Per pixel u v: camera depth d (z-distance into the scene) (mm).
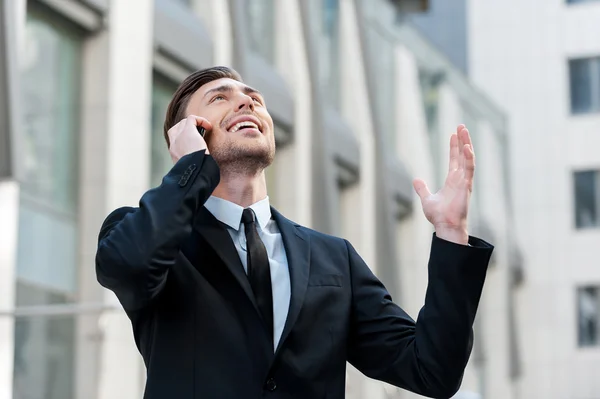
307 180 19188
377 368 2844
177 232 2572
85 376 9297
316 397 2641
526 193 31906
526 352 30609
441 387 2701
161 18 14320
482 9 33312
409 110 25016
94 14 12664
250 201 2877
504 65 32875
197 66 15266
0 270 10227
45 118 11820
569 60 32469
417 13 34031
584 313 30828
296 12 19578
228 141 2834
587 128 31875
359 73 22531
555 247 31328
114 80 12781
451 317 2650
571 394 30172
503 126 30766
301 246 2820
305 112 19359
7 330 8906
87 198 12336
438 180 25938
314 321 2693
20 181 10367
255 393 2574
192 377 2580
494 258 28625
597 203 31453
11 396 8773
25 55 11523
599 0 32500
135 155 13062
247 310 2643
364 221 22281
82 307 9266
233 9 16594
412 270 24516
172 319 2635
